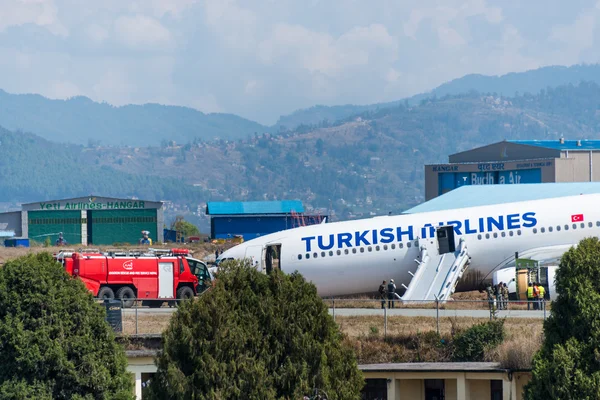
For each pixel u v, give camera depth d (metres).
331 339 136.88
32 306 139.50
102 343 142.75
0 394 133.88
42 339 136.88
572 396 135.25
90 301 145.00
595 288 143.00
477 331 190.75
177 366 129.88
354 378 136.75
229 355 129.62
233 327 130.88
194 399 126.81
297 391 129.00
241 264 139.00
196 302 133.75
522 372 160.88
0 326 137.25
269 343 132.50
